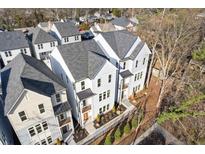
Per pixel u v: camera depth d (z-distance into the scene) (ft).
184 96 85.81
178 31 91.91
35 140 67.05
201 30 89.25
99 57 77.00
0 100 66.08
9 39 134.82
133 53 89.30
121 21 207.51
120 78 88.02
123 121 84.64
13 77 64.59
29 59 73.51
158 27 101.86
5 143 58.23
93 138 76.38
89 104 79.20
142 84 105.81
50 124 67.82
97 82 74.95
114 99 90.84
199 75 86.63
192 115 76.48
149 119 84.79
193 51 95.81
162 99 93.86
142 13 151.74
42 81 64.59
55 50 78.07
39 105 60.34
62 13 288.92
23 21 257.96
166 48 101.96
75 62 75.66
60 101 70.79
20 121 58.65
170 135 73.97
